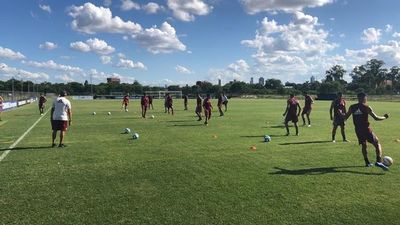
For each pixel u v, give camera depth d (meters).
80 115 35.38
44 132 20.70
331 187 8.83
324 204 7.62
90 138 17.91
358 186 8.92
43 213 7.13
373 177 9.79
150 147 14.95
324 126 24.00
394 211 7.23
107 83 168.62
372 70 181.62
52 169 10.85
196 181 9.40
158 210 7.28
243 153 13.45
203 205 7.55
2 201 7.85
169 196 8.16
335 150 14.12
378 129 21.97
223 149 14.37
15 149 14.59
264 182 9.27
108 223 6.63
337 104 16.39
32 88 163.88
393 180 9.48
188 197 8.08
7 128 23.00
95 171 10.57
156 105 59.44
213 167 11.03
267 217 6.91
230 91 142.75
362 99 11.14
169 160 12.15
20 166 11.29
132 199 7.97
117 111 42.38
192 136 18.56
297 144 15.69
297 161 11.91
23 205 7.59
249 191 8.49
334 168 10.85
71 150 14.30
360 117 11.20
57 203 7.71
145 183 9.23
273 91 140.88
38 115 35.72
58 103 15.18
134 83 156.38
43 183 9.27
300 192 8.42
